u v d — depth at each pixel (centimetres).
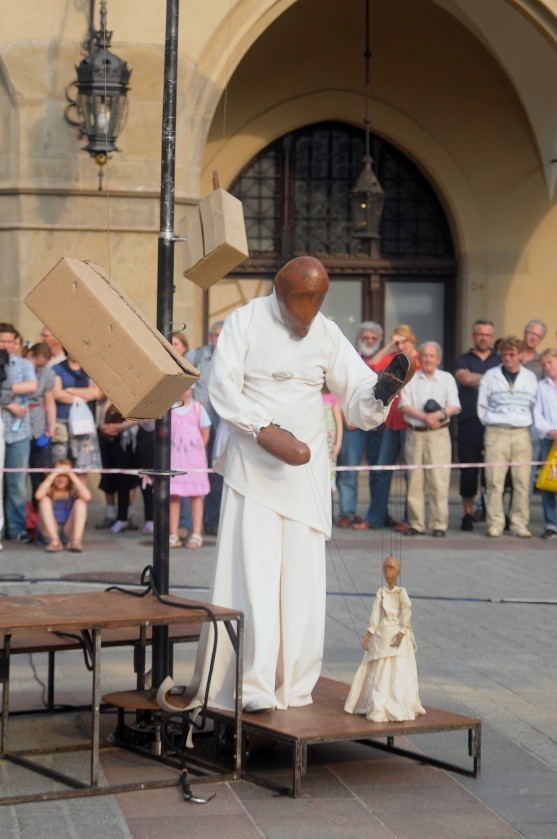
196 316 1983
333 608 1063
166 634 662
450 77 1998
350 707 625
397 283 2055
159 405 597
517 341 1475
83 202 1529
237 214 670
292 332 646
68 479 1324
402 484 1848
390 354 1456
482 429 1550
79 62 1507
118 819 557
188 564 1255
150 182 1530
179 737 672
